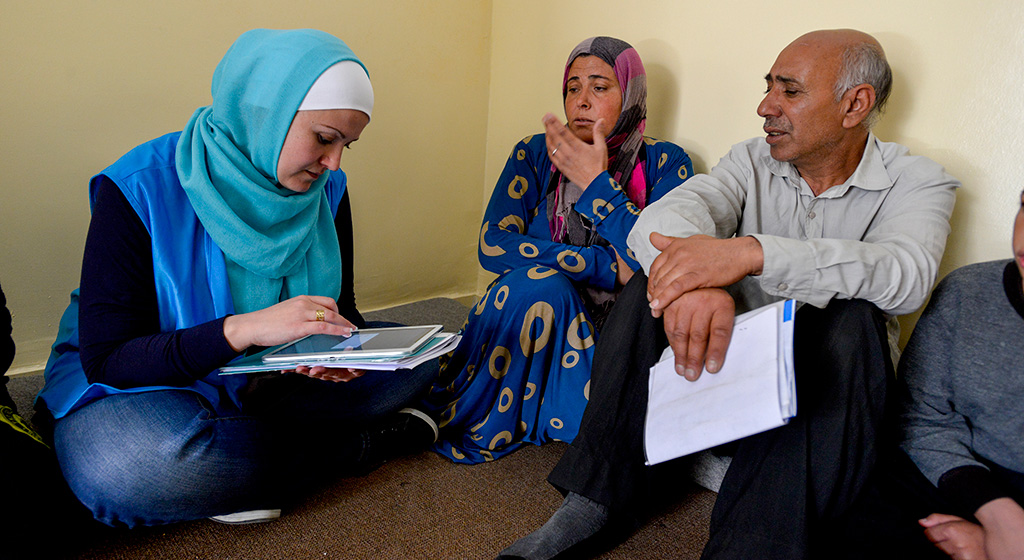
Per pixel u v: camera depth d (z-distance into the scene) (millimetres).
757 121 1802
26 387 1746
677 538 1337
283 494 1330
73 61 1688
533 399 1649
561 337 1604
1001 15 1393
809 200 1457
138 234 1215
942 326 1083
